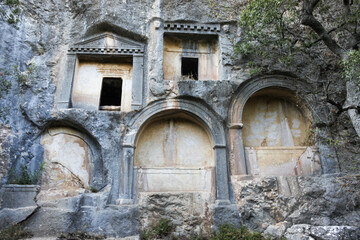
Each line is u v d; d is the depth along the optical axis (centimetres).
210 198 924
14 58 986
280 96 1157
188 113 1030
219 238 780
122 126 983
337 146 1006
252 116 1133
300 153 1046
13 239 745
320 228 760
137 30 1084
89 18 1096
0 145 866
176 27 1116
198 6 1137
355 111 884
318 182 900
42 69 1042
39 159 969
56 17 1131
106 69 1127
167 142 1052
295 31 1068
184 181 993
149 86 1028
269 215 871
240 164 978
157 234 838
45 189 942
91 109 1067
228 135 1017
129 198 912
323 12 1047
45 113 984
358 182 856
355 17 902
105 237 830
